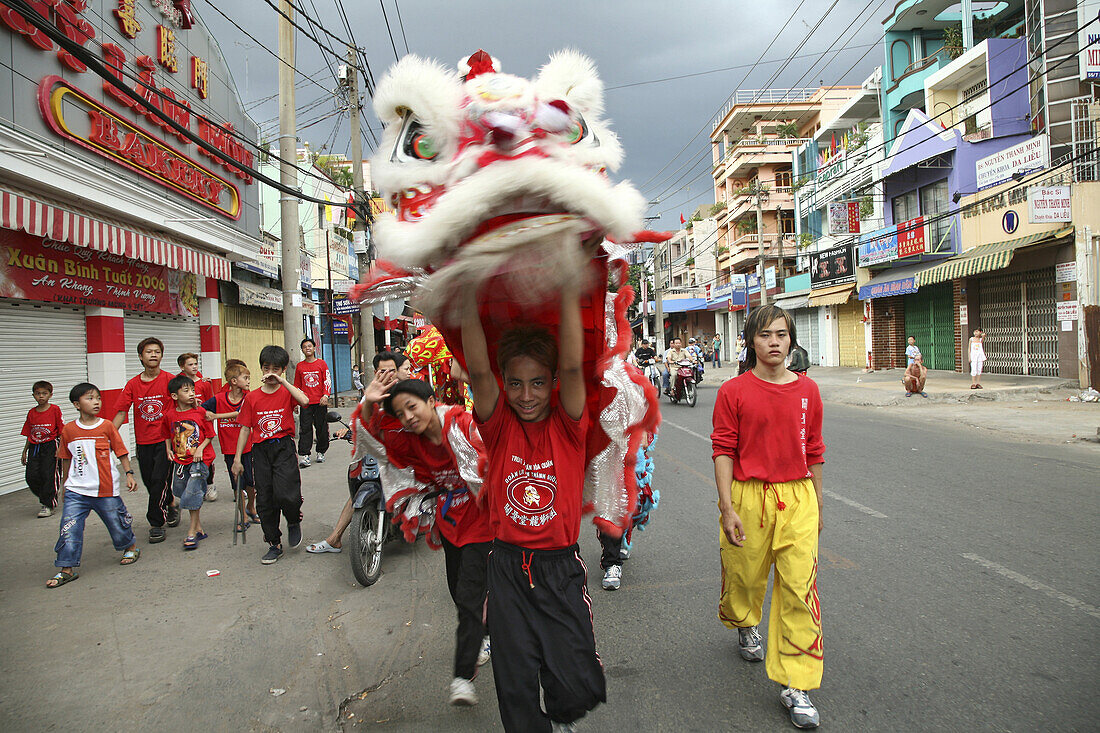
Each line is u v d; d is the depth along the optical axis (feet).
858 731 8.74
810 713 8.82
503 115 5.99
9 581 15.89
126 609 13.98
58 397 27.94
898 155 64.34
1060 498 20.02
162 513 19.16
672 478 25.41
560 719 7.56
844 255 78.79
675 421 41.86
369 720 9.70
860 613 12.28
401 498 10.25
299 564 16.85
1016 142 56.08
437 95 6.34
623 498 8.31
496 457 7.81
